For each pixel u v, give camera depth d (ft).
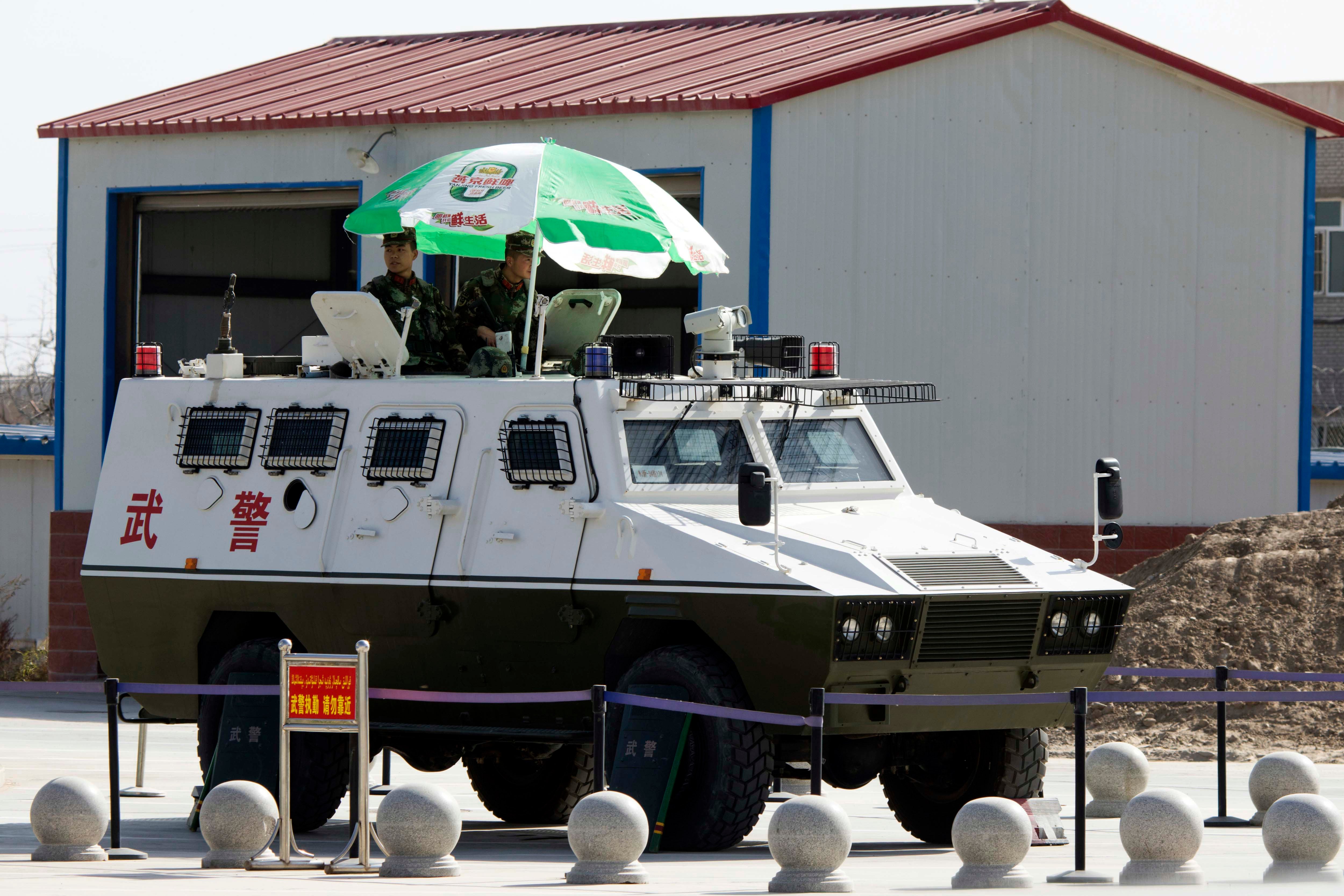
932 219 270.87
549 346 162.71
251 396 150.30
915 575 127.75
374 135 285.43
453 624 137.28
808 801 108.47
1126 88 279.69
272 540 146.20
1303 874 110.63
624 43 326.24
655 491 133.39
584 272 153.17
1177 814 110.73
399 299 157.79
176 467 152.25
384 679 142.82
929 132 270.87
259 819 121.49
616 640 131.23
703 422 138.51
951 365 272.92
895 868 123.24
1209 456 282.97
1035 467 276.62
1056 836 139.44
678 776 127.34
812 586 122.21
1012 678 132.26
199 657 151.84
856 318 267.18
